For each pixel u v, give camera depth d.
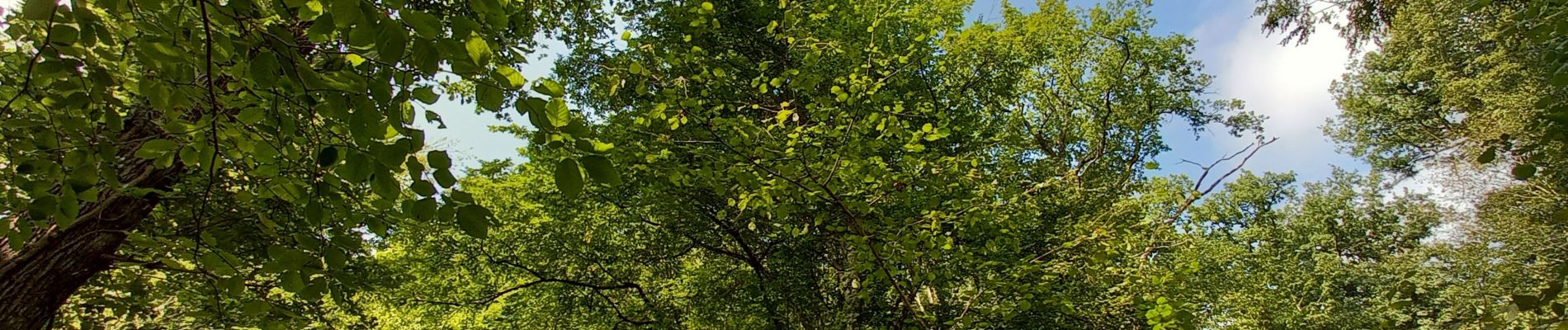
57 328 4.87
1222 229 14.48
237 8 1.88
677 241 8.60
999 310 5.89
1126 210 7.88
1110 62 14.25
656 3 9.18
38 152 2.51
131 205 3.73
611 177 1.75
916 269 5.99
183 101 2.19
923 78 8.39
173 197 3.95
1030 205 7.03
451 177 1.92
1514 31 3.32
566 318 8.36
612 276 8.32
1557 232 12.48
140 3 1.94
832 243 7.73
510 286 8.51
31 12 1.77
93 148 2.47
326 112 1.99
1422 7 15.27
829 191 4.95
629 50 8.59
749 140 5.09
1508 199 13.46
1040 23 12.80
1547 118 2.73
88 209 3.55
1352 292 23.16
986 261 7.19
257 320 3.77
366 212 2.66
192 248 2.93
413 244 7.88
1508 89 12.73
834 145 5.45
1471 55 14.80
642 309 8.41
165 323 5.79
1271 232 26.05
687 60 5.78
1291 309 14.84
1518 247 13.11
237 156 2.54
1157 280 5.97
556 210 8.33
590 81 9.05
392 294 7.48
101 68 2.24
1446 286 15.11
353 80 1.78
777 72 8.21
